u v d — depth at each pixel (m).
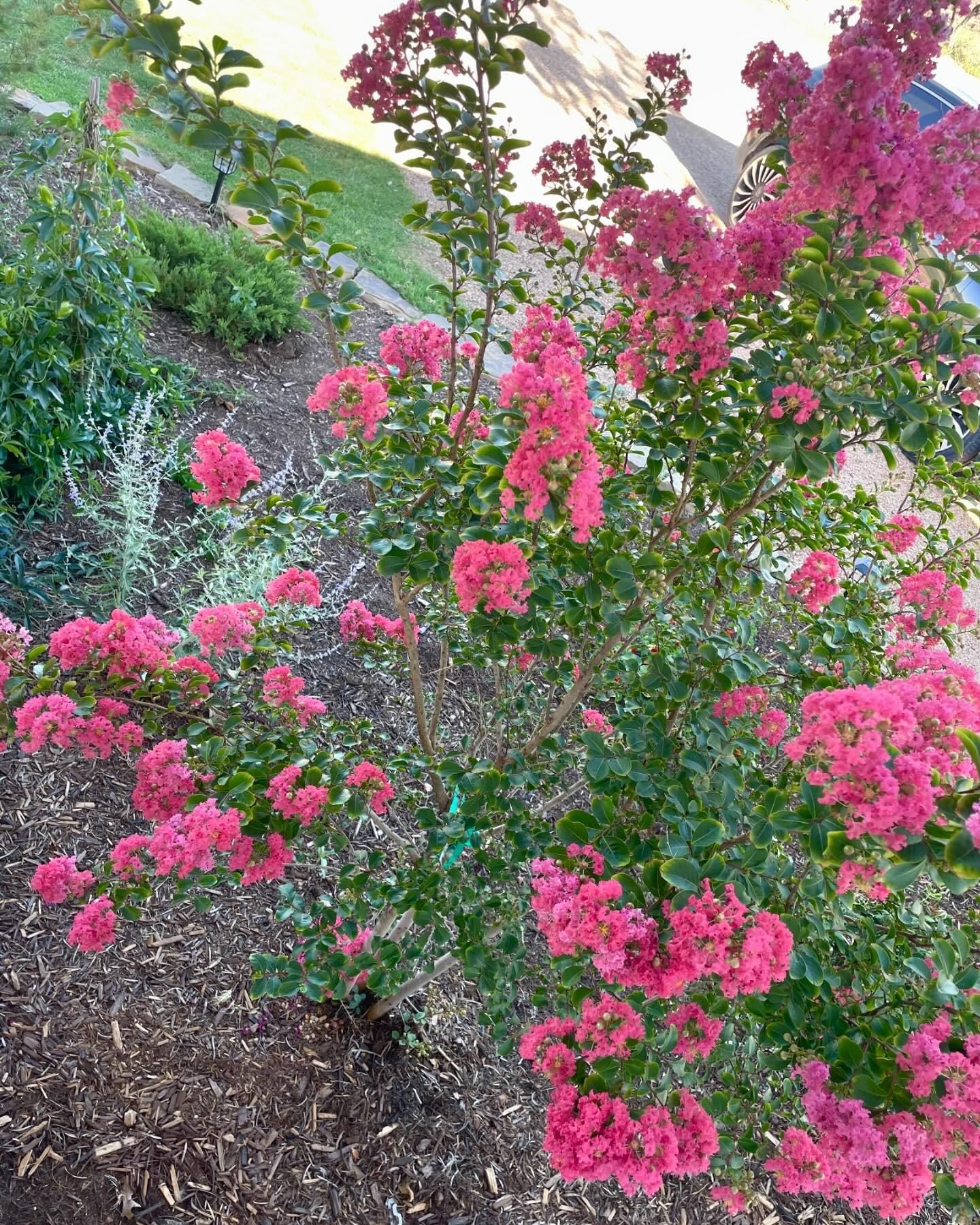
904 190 1.30
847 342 1.55
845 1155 1.29
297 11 9.22
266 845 1.68
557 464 1.33
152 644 1.78
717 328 1.45
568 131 9.24
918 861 1.13
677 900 1.33
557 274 2.42
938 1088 1.27
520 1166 2.34
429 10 1.48
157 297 4.73
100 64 5.96
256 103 7.10
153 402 3.88
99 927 1.67
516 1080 2.54
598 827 1.51
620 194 1.48
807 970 1.43
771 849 1.68
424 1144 2.29
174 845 1.55
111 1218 1.92
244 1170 2.09
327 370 4.98
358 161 7.08
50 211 3.43
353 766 1.86
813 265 1.39
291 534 1.87
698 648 1.80
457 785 1.75
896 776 1.14
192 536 3.66
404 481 1.81
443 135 1.70
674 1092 1.45
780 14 15.68
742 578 1.88
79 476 3.56
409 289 5.76
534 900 1.44
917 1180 1.24
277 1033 2.37
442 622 2.24
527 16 11.45
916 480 2.86
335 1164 2.17
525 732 2.47
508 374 1.39
